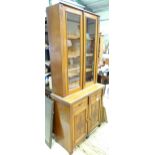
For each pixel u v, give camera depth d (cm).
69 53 174
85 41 188
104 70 331
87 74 215
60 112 178
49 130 188
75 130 179
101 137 211
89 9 329
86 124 199
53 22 157
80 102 177
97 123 228
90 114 204
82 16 175
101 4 314
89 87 215
